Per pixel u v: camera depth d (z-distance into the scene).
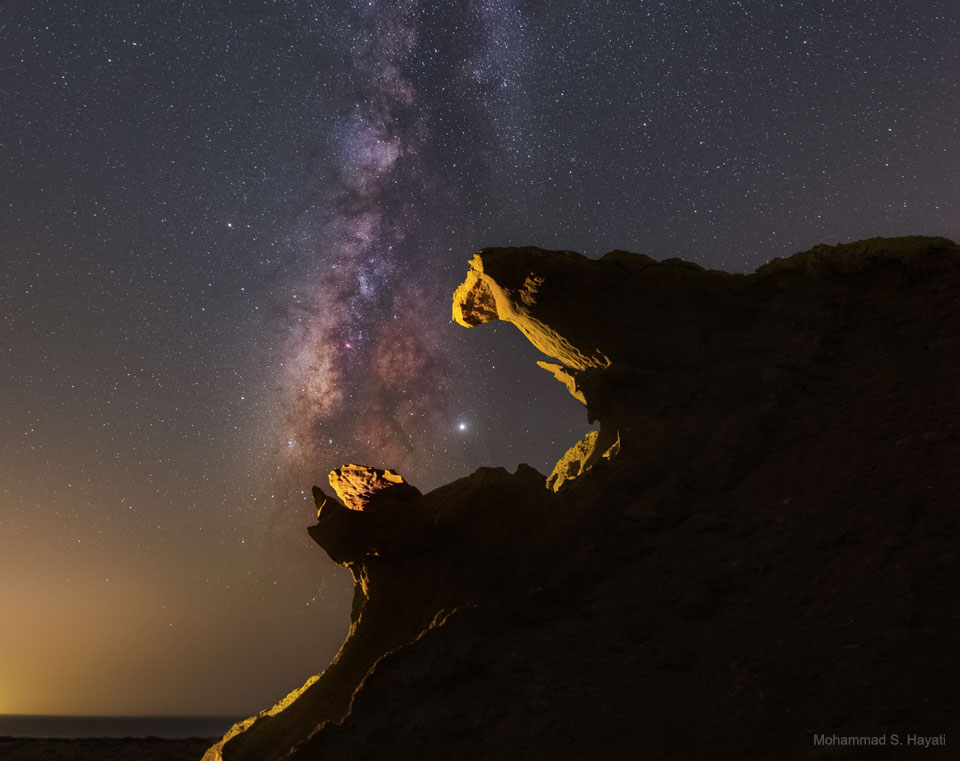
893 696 4.41
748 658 4.96
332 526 6.54
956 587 5.01
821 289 8.15
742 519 6.21
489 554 6.02
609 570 5.97
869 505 5.90
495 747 4.73
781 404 7.20
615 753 4.51
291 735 5.71
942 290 7.76
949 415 6.49
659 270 8.24
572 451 8.45
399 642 6.05
